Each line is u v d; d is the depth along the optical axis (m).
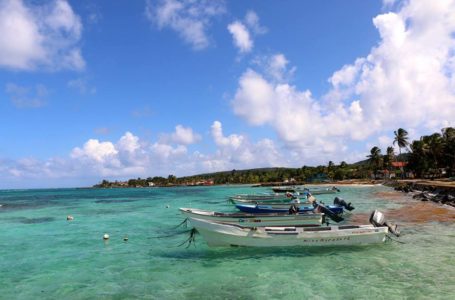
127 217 37.88
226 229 18.78
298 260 17.20
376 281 13.85
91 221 34.69
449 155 95.88
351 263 16.45
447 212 33.84
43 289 13.98
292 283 13.93
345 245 18.98
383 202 47.56
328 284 13.69
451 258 16.83
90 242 23.27
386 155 138.25
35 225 32.28
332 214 24.28
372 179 142.12
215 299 12.45
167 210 46.25
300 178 168.88
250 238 18.73
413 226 25.73
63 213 44.03
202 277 14.99
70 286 14.27
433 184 64.69
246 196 55.31
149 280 14.79
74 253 20.06
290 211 26.08
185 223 29.45
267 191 110.06
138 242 22.84
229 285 13.90
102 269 16.58
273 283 14.00
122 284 14.35
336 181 150.88
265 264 16.69
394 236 21.70
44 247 21.84
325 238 18.78
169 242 22.48
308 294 12.71
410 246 19.36
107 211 46.06
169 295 12.96
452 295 12.24
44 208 52.97
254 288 13.49
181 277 15.08
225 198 72.88
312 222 23.70
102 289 13.82
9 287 14.27
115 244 22.38
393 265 15.89
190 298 12.59
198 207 49.91
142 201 67.38
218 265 16.73
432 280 13.80
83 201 72.38
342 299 12.16
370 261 16.66
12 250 21.05
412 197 54.75
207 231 19.11
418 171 112.38
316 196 66.25
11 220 36.56
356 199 54.78
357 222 28.97
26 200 80.56
